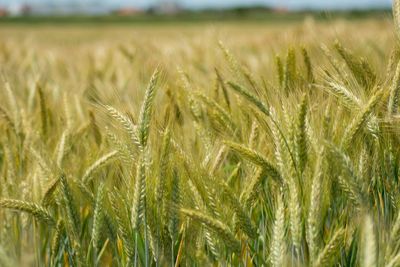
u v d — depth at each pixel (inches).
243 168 137.6
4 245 117.3
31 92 207.8
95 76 327.0
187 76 171.5
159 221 113.8
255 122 134.1
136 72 263.1
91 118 164.4
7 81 183.8
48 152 154.5
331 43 162.7
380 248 102.9
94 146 151.3
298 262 101.0
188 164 119.0
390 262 94.1
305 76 162.6
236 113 163.3
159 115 141.6
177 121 163.8
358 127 113.3
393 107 121.1
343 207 121.5
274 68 158.7
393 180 119.4
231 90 171.9
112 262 126.7
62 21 2987.2
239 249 104.2
